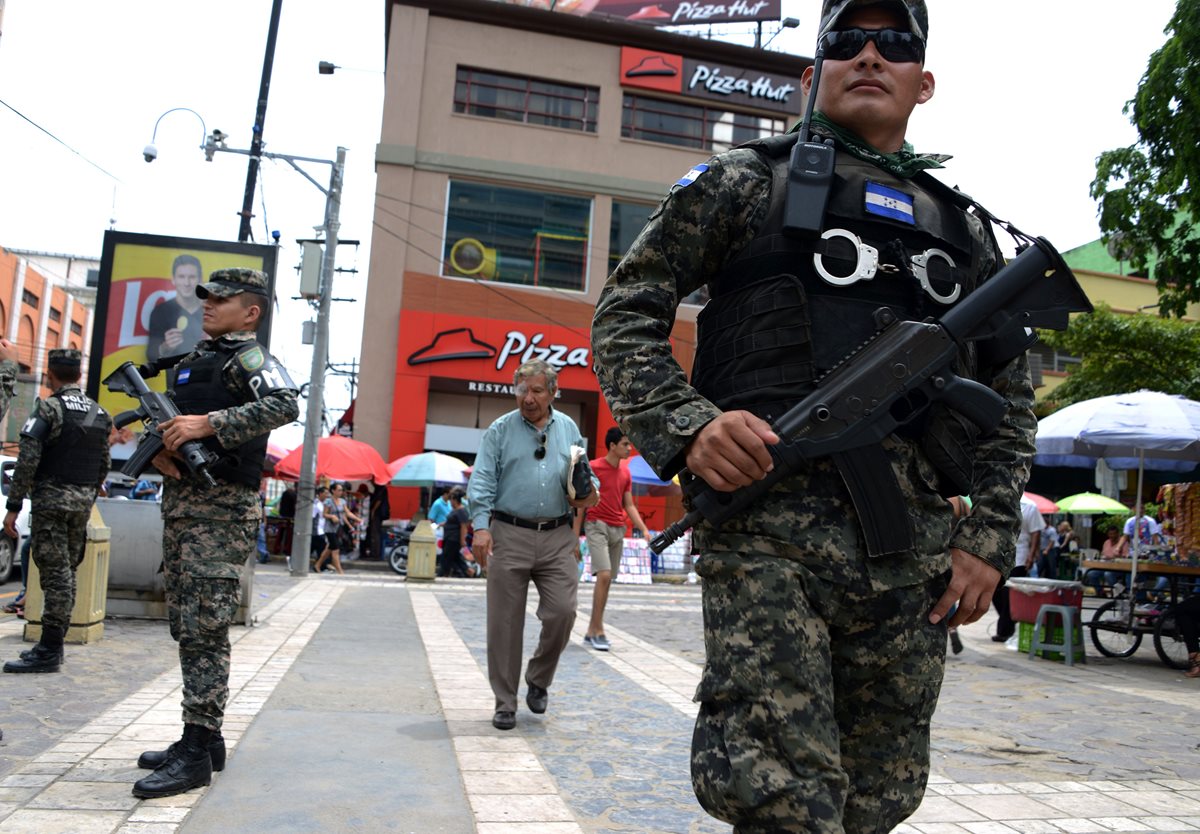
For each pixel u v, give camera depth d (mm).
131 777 3568
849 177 1937
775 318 1845
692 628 10125
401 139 23953
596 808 3459
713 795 1688
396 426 22953
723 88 25859
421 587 14711
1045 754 4898
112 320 12469
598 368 1886
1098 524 22797
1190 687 7594
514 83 25062
